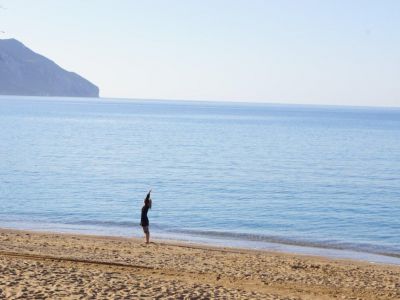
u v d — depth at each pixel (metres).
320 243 33.53
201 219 40.47
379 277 22.33
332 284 20.23
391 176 69.12
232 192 54.47
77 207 43.97
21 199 46.72
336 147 110.81
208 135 139.00
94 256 23.11
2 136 114.44
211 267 22.23
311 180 64.50
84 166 72.06
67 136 121.81
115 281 16.77
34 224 36.56
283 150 102.62
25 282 15.66
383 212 45.41
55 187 54.31
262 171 71.94
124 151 94.19
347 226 39.34
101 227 36.31
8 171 64.44
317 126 196.12
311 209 46.06
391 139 134.88
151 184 58.72
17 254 21.94
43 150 90.00
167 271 20.52
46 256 22.08
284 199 50.94
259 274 21.22
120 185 57.38
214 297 15.65
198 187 57.31
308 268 23.55
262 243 32.56
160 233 34.72
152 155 88.81
